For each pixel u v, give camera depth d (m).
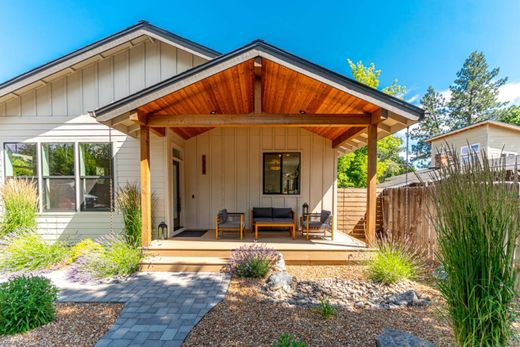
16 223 5.63
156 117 4.79
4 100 6.53
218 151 7.45
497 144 12.13
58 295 3.68
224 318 3.00
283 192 7.43
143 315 3.10
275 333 2.66
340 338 2.54
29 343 2.55
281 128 7.42
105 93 6.70
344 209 8.31
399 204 6.79
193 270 4.66
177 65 6.75
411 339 2.27
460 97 26.84
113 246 4.88
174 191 7.11
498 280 1.66
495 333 1.66
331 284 3.96
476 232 1.71
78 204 6.57
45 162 6.62
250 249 4.73
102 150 6.64
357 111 5.06
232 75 4.57
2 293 2.77
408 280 4.03
